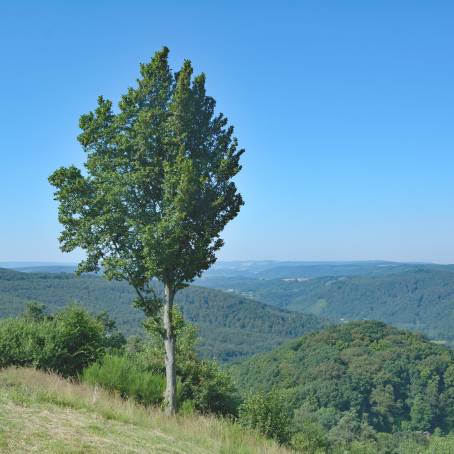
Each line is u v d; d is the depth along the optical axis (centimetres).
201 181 1462
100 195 1498
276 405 1711
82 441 830
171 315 1608
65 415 995
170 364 1608
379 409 10206
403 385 10856
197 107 1576
